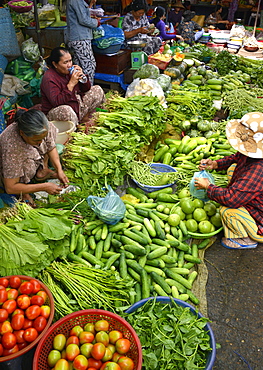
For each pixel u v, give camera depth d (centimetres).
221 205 316
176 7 999
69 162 348
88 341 188
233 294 266
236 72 688
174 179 364
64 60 393
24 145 269
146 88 498
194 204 308
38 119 240
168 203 332
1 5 600
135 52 589
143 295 238
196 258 278
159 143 450
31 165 284
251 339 232
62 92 407
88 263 251
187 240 308
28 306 192
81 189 329
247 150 269
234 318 246
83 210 291
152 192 353
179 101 514
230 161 338
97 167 338
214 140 452
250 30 1038
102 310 199
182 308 222
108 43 547
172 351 202
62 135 372
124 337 196
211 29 1063
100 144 356
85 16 473
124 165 353
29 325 185
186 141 439
